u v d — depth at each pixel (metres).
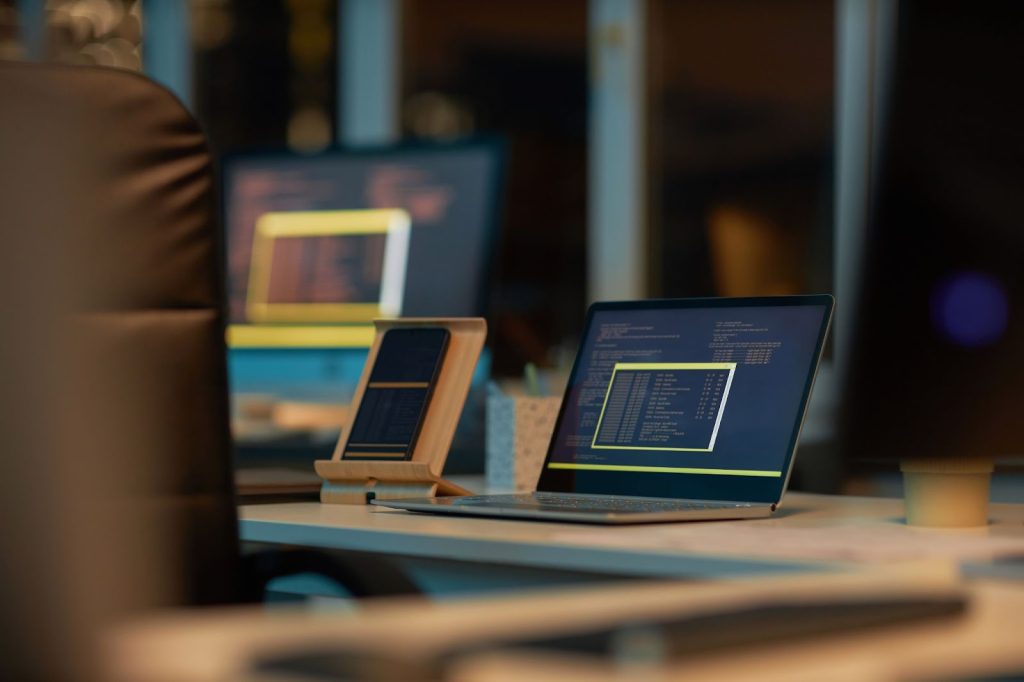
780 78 5.88
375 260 2.82
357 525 1.69
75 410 1.40
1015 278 1.47
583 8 6.47
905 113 1.50
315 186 2.92
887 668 0.69
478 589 1.66
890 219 1.52
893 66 1.50
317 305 2.85
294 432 2.94
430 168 2.83
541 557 1.45
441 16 6.90
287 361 2.87
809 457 2.34
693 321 2.00
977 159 1.47
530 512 1.69
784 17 5.86
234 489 1.52
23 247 1.41
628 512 1.65
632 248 6.25
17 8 6.25
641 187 6.25
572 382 2.07
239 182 2.99
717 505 1.78
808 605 0.80
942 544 1.41
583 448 2.02
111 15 6.28
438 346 2.16
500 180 2.77
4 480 1.36
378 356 2.22
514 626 0.74
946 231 1.49
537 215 6.48
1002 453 1.49
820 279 5.73
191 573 1.45
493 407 2.39
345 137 7.12
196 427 1.48
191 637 0.71
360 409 2.18
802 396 1.84
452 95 6.86
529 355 6.26
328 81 7.17
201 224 1.52
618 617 0.76
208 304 1.52
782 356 1.89
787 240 5.85
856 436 1.55
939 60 1.47
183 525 1.45
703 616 0.75
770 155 5.90
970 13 1.45
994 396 1.49
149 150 1.49
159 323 1.47
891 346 1.53
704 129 6.12
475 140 2.81
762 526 1.65
